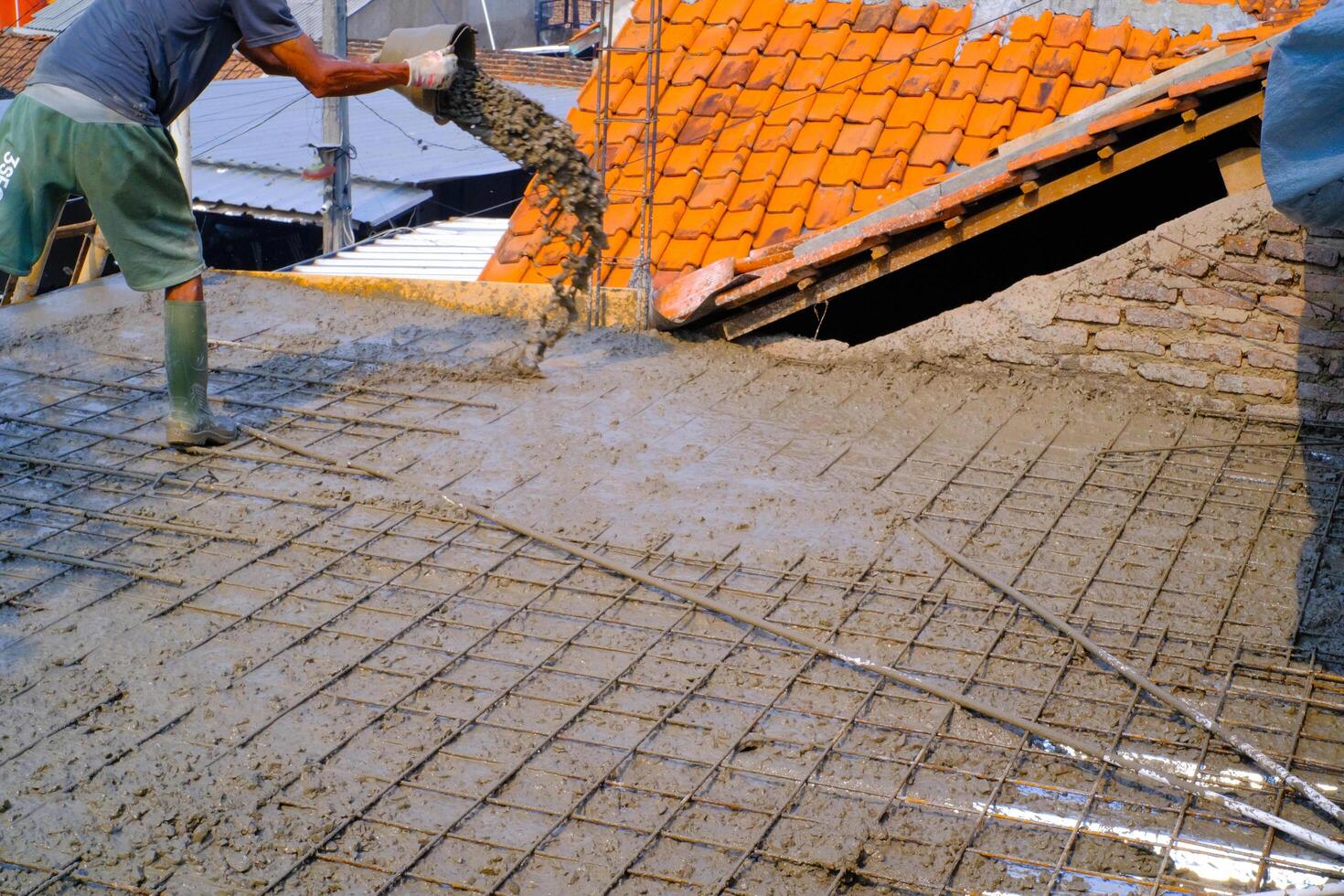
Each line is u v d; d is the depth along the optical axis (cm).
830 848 339
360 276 757
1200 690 409
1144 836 347
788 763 373
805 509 520
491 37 2369
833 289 673
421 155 1691
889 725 391
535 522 504
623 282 747
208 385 591
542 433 585
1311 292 593
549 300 717
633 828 346
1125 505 529
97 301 735
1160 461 567
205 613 441
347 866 331
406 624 438
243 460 553
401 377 643
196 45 515
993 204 646
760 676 413
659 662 420
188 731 379
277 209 1478
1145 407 619
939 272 863
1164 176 829
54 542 481
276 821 345
